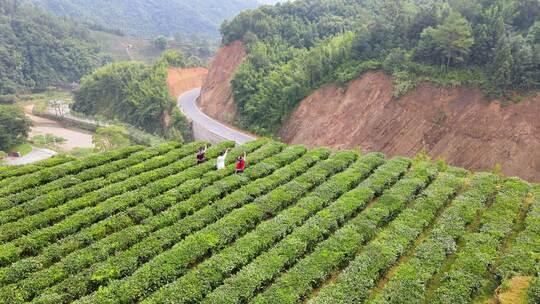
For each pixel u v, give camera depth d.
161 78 104.38
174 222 24.44
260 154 33.25
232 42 105.00
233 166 31.02
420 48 61.56
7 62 134.62
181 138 80.44
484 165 50.41
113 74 111.50
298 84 73.38
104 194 27.25
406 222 23.25
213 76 104.50
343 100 67.19
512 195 25.77
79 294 18.70
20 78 136.50
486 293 18.58
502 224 22.58
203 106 99.19
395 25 70.12
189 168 30.91
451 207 24.64
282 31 98.06
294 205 25.97
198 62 135.75
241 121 81.69
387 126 59.94
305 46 94.19
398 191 26.50
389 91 62.28
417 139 56.66
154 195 27.38
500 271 19.11
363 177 29.58
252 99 80.50
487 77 55.28
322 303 17.42
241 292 18.25
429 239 21.77
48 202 26.22
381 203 25.23
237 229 23.03
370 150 59.72
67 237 22.70
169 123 88.94
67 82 148.38
